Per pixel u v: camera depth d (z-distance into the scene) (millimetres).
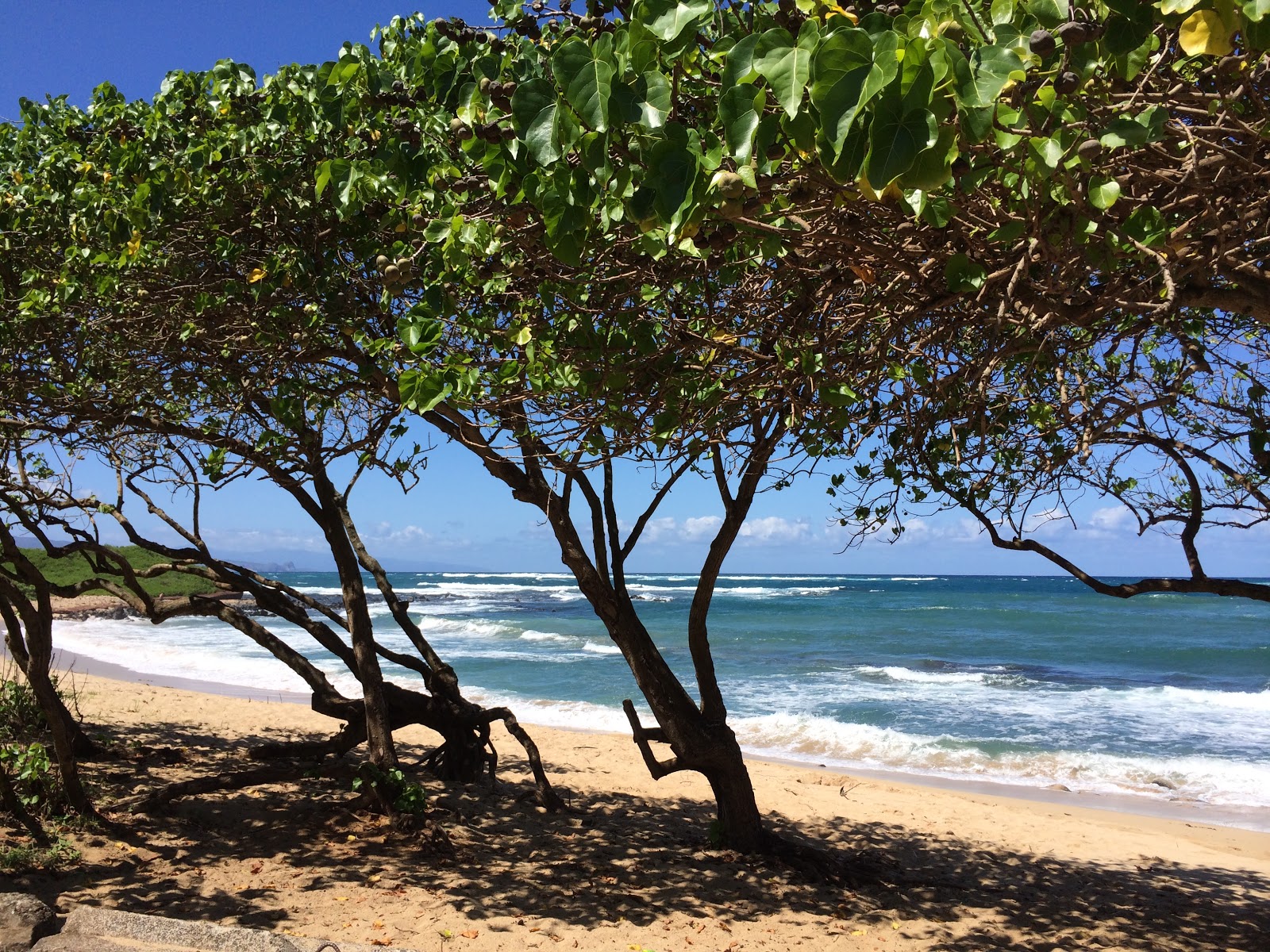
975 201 2625
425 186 3924
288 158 5309
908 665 26359
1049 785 12391
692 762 6953
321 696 7734
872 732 15352
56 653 25641
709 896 6211
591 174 2566
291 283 5258
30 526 6695
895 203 2520
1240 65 2217
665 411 3676
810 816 9281
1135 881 7715
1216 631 37781
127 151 5188
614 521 6953
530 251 3408
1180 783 12492
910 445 4586
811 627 38688
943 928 6020
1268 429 4340
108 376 5711
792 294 3877
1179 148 2635
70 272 5293
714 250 2922
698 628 6938
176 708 13516
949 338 3326
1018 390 4555
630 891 6203
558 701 18406
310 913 5297
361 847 6590
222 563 7695
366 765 7156
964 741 14930
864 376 3650
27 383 5516
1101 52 2156
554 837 7445
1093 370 4848
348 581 7594
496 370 3887
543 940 5238
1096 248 2514
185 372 5828
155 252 5207
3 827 6055
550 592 75625
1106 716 17531
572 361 3594
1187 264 2559
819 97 1792
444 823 7516
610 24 3465
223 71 5625
